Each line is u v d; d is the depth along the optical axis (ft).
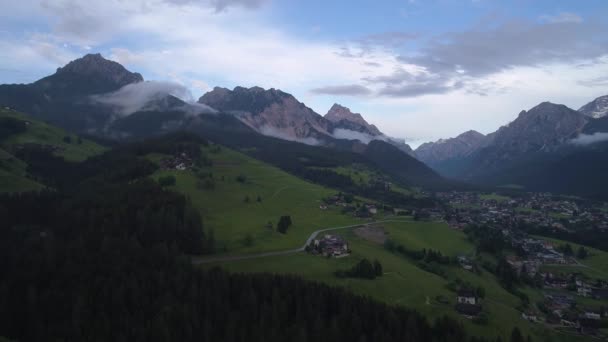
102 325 330.54
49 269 395.75
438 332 380.78
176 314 347.15
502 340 409.08
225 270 451.12
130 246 460.96
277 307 374.84
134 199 624.18
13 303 351.67
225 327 347.97
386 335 356.38
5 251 430.61
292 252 599.98
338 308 395.75
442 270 636.89
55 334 322.55
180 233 553.23
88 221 551.59
